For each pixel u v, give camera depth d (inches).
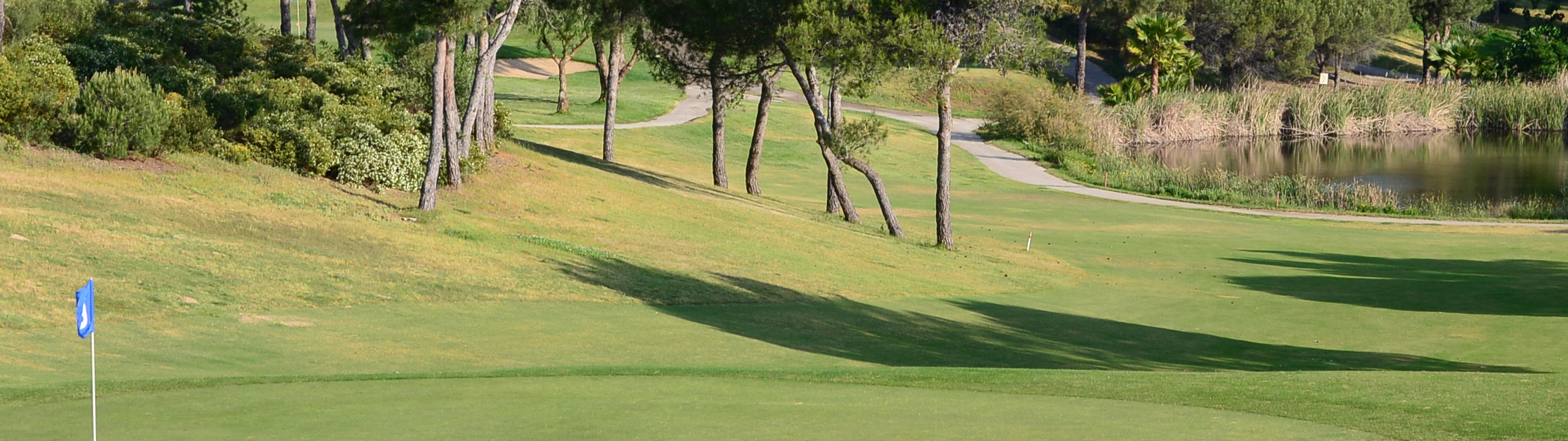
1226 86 3823.8
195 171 965.2
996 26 1141.7
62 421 315.0
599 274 837.2
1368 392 411.8
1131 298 946.7
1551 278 1106.1
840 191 1400.1
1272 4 3553.2
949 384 444.5
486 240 916.0
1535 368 652.1
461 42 1520.7
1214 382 446.6
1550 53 3816.4
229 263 703.1
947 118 1202.6
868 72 1127.6
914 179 2282.2
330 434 301.0
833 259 1045.2
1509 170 2507.4
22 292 573.9
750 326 692.1
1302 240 1469.0
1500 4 5103.3
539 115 2524.6
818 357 600.1
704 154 2340.1
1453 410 369.7
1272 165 2674.7
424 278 746.2
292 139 1080.8
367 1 1120.8
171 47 1311.5
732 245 1056.8
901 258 1104.2
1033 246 1328.7
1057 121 2824.8
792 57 1164.5
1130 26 3275.1
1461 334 765.9
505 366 525.7
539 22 1480.1
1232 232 1534.2
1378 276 1124.5
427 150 1140.5
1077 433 314.5
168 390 375.9
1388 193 2018.9
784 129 2795.3
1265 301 932.6
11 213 723.4
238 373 469.4
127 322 553.9
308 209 920.9
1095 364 638.5
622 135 2406.5
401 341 573.0
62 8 1261.1
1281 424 338.3
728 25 1222.3
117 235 720.3
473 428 311.6
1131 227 1576.0
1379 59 4389.8
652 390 393.1
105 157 930.7
